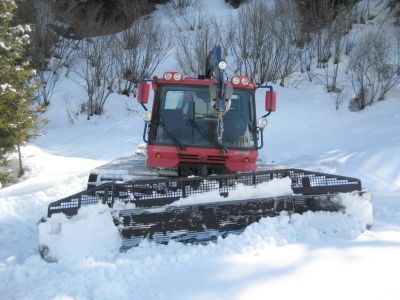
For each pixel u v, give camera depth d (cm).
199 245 531
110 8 2333
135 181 546
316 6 2106
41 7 2125
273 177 578
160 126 656
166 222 544
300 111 1758
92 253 520
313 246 527
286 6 2075
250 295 421
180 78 663
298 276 453
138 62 2080
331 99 1847
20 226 761
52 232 518
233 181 568
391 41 2011
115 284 443
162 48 2130
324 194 577
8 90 1288
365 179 947
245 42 2028
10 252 620
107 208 533
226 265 485
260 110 1755
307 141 1470
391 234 573
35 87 1477
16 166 1364
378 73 1831
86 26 2180
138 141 1594
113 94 2034
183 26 2366
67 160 1391
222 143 647
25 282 478
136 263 495
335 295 416
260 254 511
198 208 548
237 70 1992
